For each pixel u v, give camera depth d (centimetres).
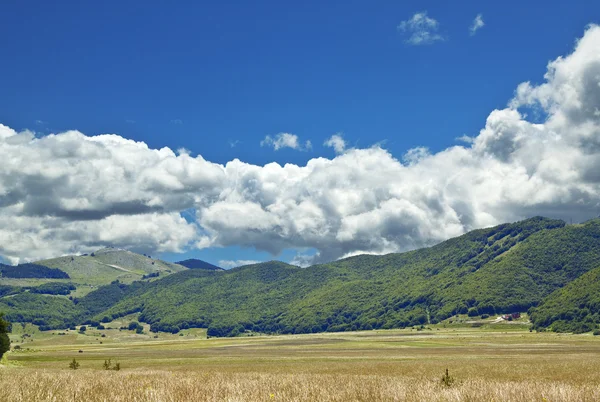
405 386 3094
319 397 2333
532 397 2303
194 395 2298
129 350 19425
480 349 14138
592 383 3822
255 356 12925
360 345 19212
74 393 2269
